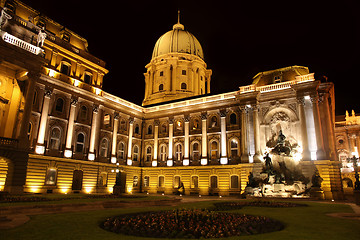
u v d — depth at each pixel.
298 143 39.94
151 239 9.06
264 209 19.05
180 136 51.16
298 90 40.69
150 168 52.19
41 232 9.64
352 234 9.80
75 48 43.19
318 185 32.62
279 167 36.47
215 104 48.41
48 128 37.62
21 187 29.89
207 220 12.46
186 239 9.26
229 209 19.12
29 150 31.20
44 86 37.66
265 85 44.91
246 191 35.94
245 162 42.53
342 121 66.25
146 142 54.69
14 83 33.53
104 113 47.03
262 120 43.69
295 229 10.88
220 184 44.81
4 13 31.20
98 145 44.94
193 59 69.06
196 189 46.81
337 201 31.30
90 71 45.44
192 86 66.19
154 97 66.69
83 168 41.59
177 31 72.88
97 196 28.81
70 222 11.92
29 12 38.38
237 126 45.69
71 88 41.19
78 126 42.06
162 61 67.88
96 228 10.70
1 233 9.28
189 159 49.12
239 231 10.50
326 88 39.88
